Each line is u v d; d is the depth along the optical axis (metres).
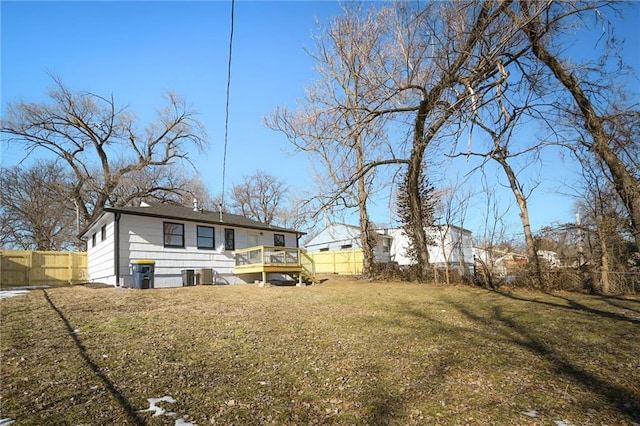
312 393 3.83
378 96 10.61
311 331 6.68
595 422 3.10
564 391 3.79
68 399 3.58
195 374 4.38
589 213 13.87
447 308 9.28
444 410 3.38
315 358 5.05
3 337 5.82
